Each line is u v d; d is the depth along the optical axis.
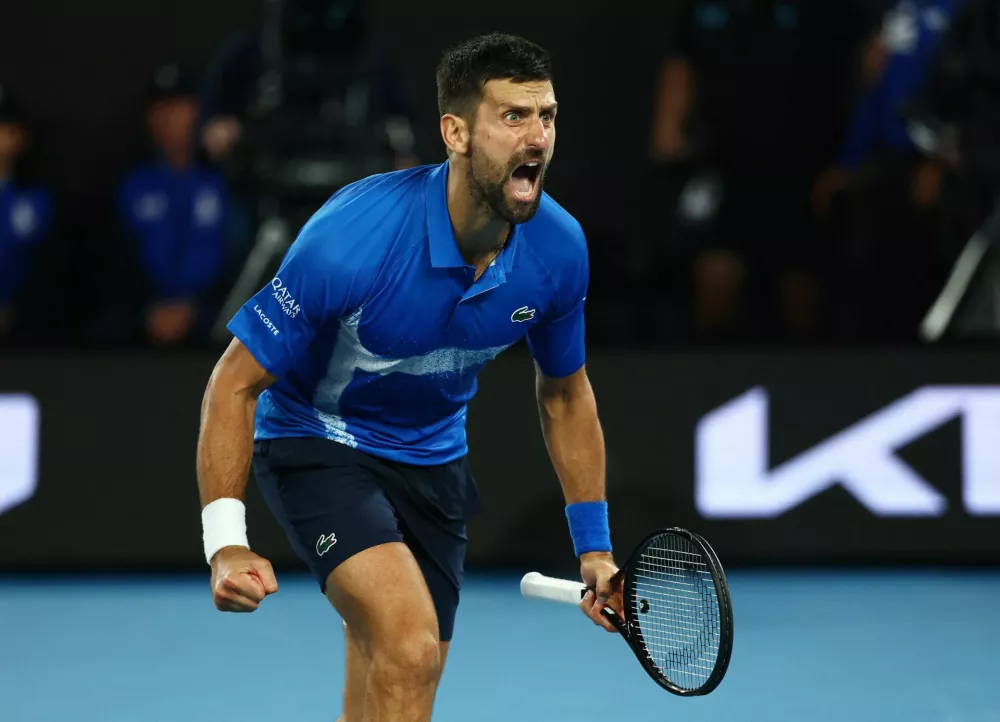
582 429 13.59
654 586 12.16
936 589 26.00
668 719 17.58
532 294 12.54
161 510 27.27
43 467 27.22
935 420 27.47
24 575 27.36
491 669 20.34
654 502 27.45
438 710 18.06
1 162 31.19
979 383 27.41
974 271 29.33
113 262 31.05
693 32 31.09
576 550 13.51
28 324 31.02
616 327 31.06
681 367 27.52
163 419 27.33
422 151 29.98
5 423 27.16
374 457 13.01
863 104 30.41
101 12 35.56
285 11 28.36
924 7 30.06
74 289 31.59
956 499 27.47
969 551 27.48
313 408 13.03
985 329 29.25
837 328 30.39
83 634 22.75
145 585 26.77
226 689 19.23
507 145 11.35
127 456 27.27
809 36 30.70
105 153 35.47
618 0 35.44
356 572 11.84
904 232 30.16
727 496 27.50
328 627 23.34
